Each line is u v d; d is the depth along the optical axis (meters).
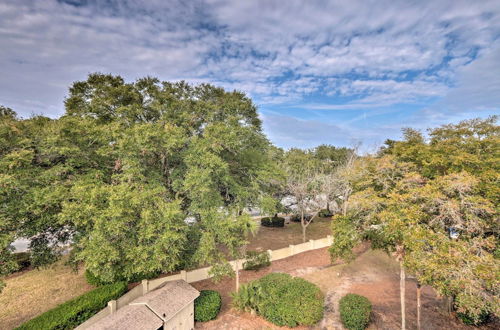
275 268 16.91
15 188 9.50
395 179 10.26
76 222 9.50
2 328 10.31
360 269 16.78
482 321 10.42
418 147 10.92
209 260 11.55
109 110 16.31
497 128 9.86
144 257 9.71
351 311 10.46
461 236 8.34
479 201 7.67
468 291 6.73
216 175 12.50
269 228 25.78
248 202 15.64
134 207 10.15
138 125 11.99
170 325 9.59
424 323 10.91
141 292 12.66
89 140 12.63
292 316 10.59
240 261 16.77
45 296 12.52
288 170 23.48
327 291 13.92
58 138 11.04
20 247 19.23
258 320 11.24
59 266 15.75
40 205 10.00
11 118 12.99
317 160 32.91
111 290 11.49
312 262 17.97
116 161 13.02
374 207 9.43
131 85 17.12
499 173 8.66
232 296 12.21
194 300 11.46
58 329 9.21
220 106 17.27
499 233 8.82
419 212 8.20
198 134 15.72
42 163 11.48
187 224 12.29
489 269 6.58
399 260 9.90
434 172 10.03
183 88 18.86
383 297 13.28
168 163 13.84
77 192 9.70
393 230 8.28
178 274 14.55
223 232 11.66
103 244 9.50
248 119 19.38
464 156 9.22
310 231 24.86
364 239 11.41
